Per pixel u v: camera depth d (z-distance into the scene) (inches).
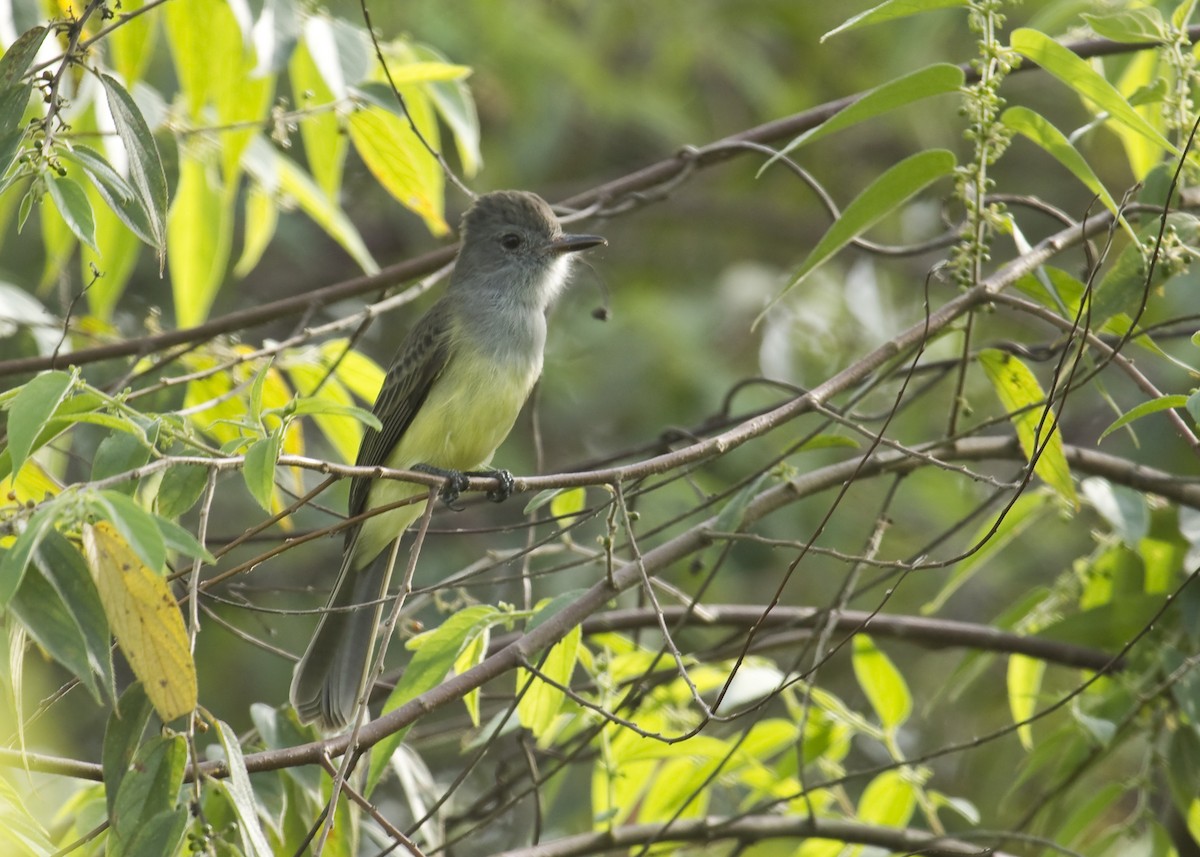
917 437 596.7
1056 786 377.4
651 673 323.9
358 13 533.3
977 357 323.3
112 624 203.3
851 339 709.9
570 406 649.0
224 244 404.8
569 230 502.6
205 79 366.3
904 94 285.0
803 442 321.4
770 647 379.2
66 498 195.6
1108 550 384.5
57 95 237.6
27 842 226.7
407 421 394.9
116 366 414.0
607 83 676.1
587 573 508.4
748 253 774.5
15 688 211.0
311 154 394.9
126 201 238.1
